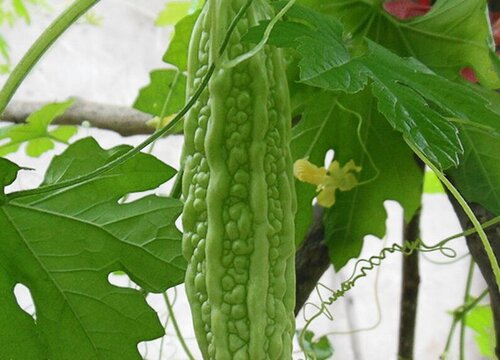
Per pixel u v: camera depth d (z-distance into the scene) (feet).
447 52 3.12
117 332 2.97
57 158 2.93
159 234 2.93
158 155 6.93
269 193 2.59
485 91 3.07
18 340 2.98
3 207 2.91
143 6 7.14
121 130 4.24
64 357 2.98
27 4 6.61
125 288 2.96
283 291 2.59
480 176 3.11
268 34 2.51
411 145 2.61
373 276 7.45
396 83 2.54
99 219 2.94
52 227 2.94
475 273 7.58
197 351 6.51
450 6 3.05
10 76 2.85
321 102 3.28
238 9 2.61
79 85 6.97
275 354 2.56
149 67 7.13
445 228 7.65
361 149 3.36
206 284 2.57
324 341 4.01
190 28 3.34
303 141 3.33
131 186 2.93
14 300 2.98
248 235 2.56
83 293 2.96
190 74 2.67
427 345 7.57
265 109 2.57
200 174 2.60
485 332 4.40
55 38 2.85
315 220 3.47
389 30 3.18
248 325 2.55
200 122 2.61
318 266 3.43
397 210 7.40
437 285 7.64
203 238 2.60
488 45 3.03
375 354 7.40
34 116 3.81
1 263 2.96
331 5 3.14
